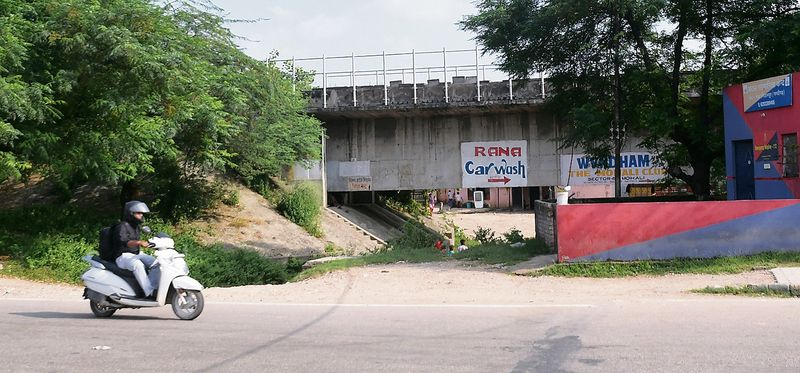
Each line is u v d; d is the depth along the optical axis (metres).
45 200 32.38
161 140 21.47
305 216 35.66
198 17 25.94
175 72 18.38
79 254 20.31
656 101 24.16
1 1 17.27
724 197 25.19
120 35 17.31
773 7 21.92
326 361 6.58
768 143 18.67
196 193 33.00
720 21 22.98
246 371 6.23
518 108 36.25
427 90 35.84
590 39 24.22
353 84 36.66
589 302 10.20
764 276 11.53
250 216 34.41
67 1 17.55
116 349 7.24
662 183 30.77
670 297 10.51
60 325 8.88
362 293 11.91
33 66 17.91
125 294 9.44
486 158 38.62
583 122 24.02
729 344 6.98
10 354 7.02
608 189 37.41
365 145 39.94
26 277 18.09
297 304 10.67
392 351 6.98
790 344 6.95
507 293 11.51
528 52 25.23
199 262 23.36
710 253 13.09
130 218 9.67
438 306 10.12
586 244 13.42
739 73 22.34
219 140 30.28
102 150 19.77
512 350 6.94
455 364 6.38
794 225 12.96
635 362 6.32
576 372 6.02
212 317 9.43
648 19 23.02
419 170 39.34
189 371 6.26
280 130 32.47
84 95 19.22
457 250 19.69
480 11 24.84
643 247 13.23
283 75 35.50
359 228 38.62
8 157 18.09
